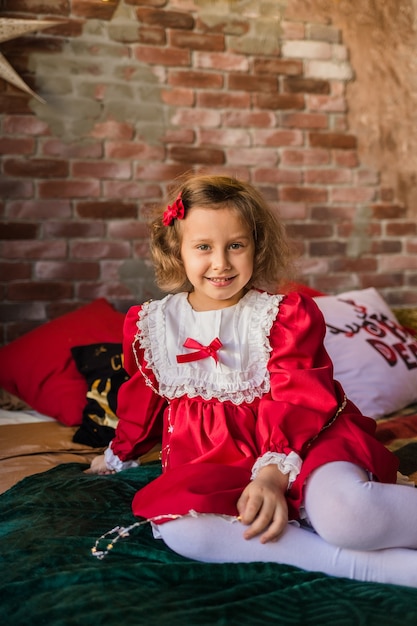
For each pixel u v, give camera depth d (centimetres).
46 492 152
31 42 254
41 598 107
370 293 261
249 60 280
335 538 116
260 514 119
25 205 259
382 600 106
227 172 281
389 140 299
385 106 298
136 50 267
